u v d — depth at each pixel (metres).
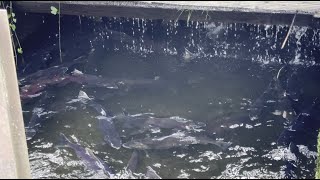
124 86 6.37
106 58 7.36
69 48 7.62
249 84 6.40
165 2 5.97
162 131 5.24
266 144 4.98
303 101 5.90
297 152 4.81
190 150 4.87
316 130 5.21
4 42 3.95
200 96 6.06
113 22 7.65
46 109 5.74
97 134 5.16
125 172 4.48
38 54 7.31
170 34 7.45
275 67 6.96
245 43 7.19
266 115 5.54
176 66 7.06
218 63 7.16
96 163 4.55
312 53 6.90
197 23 7.19
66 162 4.61
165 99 6.00
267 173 4.48
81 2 6.33
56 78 6.46
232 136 5.15
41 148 4.87
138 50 7.68
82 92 5.92
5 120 3.51
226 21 6.04
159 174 4.48
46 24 7.77
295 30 6.75
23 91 6.10
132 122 5.41
